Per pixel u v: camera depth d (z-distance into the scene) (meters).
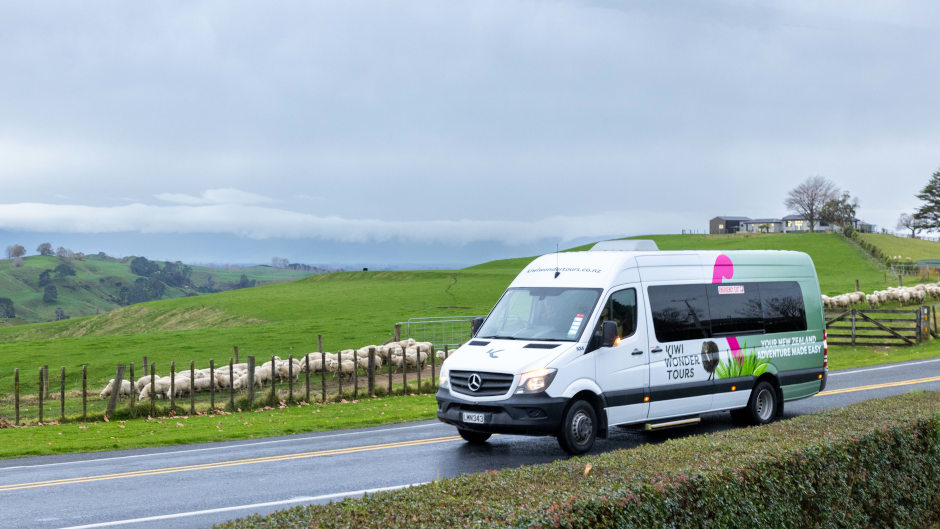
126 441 15.55
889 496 8.63
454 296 83.12
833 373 25.05
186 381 25.47
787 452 7.70
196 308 88.44
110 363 37.34
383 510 5.97
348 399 23.30
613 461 7.57
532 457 12.30
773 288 15.45
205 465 12.23
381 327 51.62
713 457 7.53
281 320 71.00
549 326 12.59
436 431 15.66
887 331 35.69
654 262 13.52
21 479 11.38
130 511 9.14
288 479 10.94
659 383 13.11
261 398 22.05
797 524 7.54
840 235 122.19
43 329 94.00
